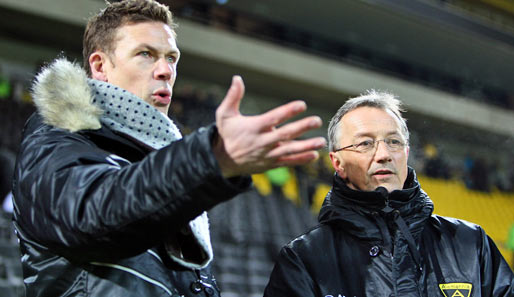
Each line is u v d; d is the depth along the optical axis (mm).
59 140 1030
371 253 1528
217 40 12031
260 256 6824
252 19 13359
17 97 9383
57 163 959
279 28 13711
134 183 866
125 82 1247
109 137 1115
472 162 14172
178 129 1371
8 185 4820
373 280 1510
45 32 10703
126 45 1253
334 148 1710
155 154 885
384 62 15320
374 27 13859
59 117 1062
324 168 10336
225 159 850
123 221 860
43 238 949
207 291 1184
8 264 4574
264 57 12594
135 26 1271
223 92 13125
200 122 10172
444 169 12938
